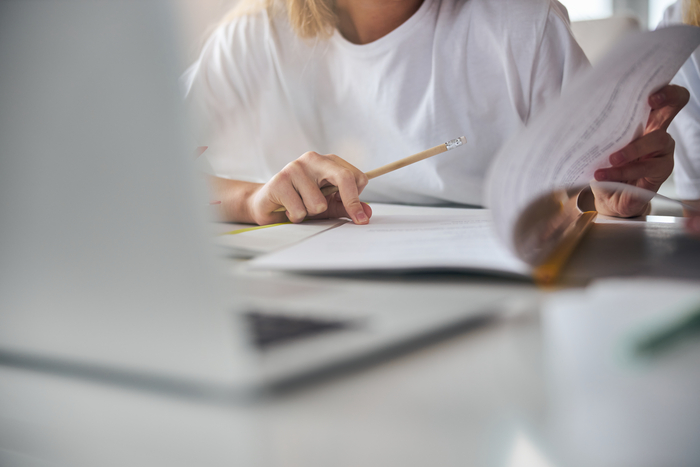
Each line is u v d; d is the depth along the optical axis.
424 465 0.10
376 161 1.06
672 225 0.45
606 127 0.34
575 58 0.93
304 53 1.08
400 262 0.26
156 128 0.12
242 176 1.17
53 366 0.14
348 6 1.04
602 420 0.12
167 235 0.12
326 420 0.12
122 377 0.13
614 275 0.25
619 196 0.52
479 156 0.99
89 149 0.13
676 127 1.03
